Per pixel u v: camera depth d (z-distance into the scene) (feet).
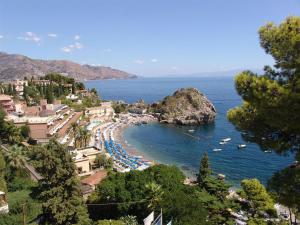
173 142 432.25
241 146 384.47
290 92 50.55
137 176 161.79
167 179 159.63
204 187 180.24
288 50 52.85
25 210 145.48
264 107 53.36
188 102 609.42
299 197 54.24
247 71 60.75
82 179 232.73
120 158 329.93
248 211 182.29
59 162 134.51
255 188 169.07
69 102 601.62
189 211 131.34
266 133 60.13
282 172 57.16
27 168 212.02
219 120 597.93
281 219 169.99
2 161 192.44
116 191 155.74
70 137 366.02
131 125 561.84
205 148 394.52
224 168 308.40
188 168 319.47
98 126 521.65
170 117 588.91
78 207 137.28
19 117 367.66
